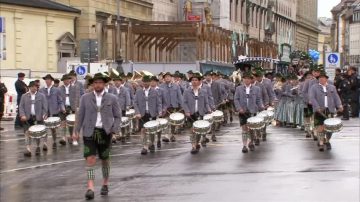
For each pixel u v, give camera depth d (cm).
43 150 2439
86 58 3759
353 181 1577
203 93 2453
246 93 2302
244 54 7644
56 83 2792
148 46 6038
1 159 2209
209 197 1409
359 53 18888
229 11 9406
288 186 1523
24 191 1571
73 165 2041
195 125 2247
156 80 2433
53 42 5369
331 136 2516
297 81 3369
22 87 3447
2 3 4794
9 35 4900
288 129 3262
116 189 1548
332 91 2273
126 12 6612
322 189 1473
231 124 3741
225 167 1883
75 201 1417
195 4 8506
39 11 5184
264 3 11994
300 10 16825
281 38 13912
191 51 6831
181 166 1931
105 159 1485
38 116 2392
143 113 2412
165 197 1425
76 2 5744
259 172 1762
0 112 3481
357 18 19500
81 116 1480
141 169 1888
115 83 2814
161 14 7762
